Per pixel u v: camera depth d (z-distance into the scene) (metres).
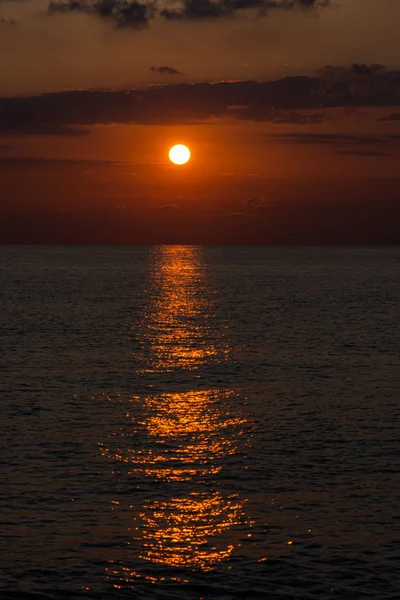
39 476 43.12
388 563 33.03
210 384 70.81
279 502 39.53
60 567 32.62
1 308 148.00
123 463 45.75
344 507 38.84
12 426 54.00
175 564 32.97
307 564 32.97
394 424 55.34
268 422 55.91
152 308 149.88
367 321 127.94
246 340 102.56
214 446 49.50
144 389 68.12
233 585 31.41
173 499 39.88
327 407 60.94
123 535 35.56
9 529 35.97
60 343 98.88
